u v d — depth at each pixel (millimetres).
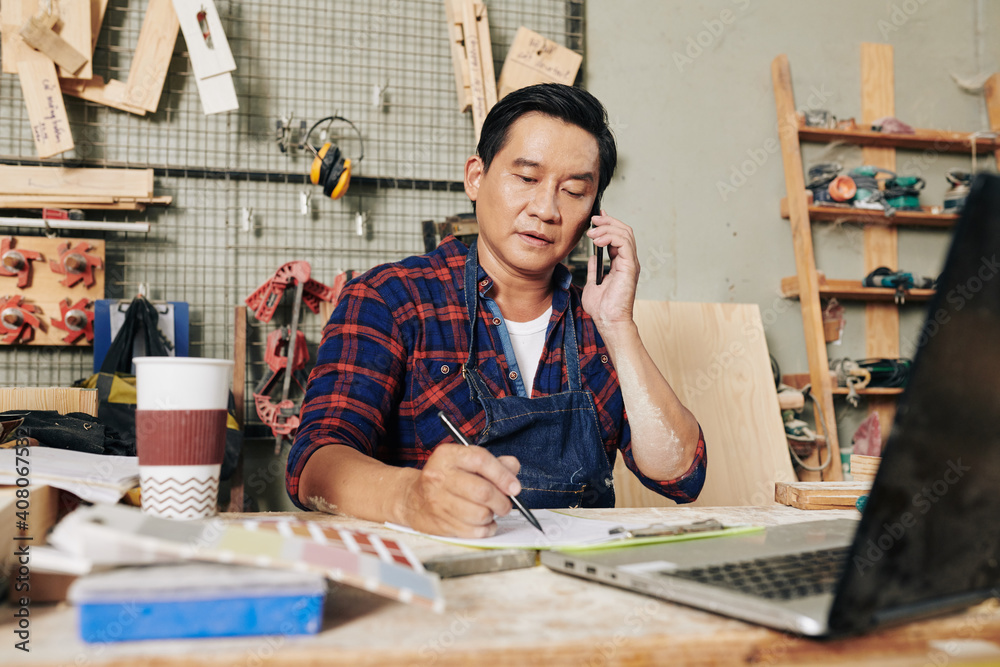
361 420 1126
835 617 434
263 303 2434
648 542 688
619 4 2961
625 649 448
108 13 2523
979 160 3281
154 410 660
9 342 2314
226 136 2594
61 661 390
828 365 2859
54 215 2318
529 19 2871
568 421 1313
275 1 2646
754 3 3092
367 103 2715
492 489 710
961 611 505
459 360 1306
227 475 2174
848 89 3191
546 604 530
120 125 2514
